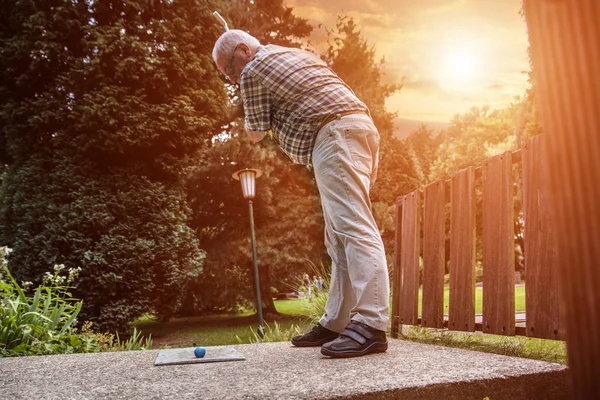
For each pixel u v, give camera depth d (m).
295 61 2.07
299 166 11.18
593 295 0.27
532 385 1.42
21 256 7.47
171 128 8.23
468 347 2.61
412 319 2.88
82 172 7.92
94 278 7.27
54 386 1.47
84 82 7.93
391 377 1.38
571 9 0.29
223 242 11.69
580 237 0.28
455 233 2.47
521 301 6.43
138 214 8.05
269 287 12.50
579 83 0.28
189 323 11.96
